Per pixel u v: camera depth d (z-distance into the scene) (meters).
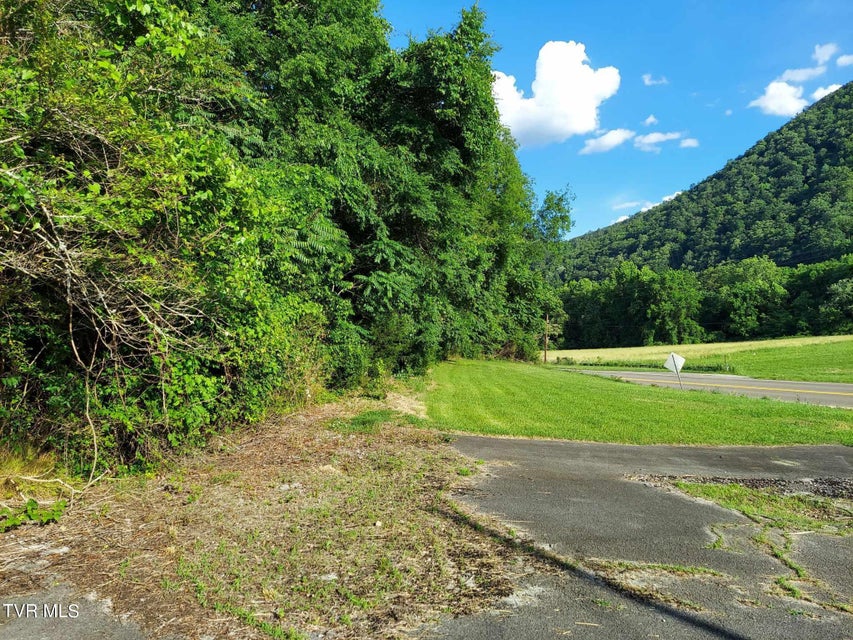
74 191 4.19
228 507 4.75
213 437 6.84
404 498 5.27
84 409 5.19
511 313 40.59
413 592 3.35
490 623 3.00
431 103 16.33
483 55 16.62
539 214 41.97
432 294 17.31
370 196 12.85
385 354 13.86
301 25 11.98
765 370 39.53
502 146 29.02
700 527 4.78
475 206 22.38
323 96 12.88
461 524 4.61
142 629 2.83
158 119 5.75
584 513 5.08
